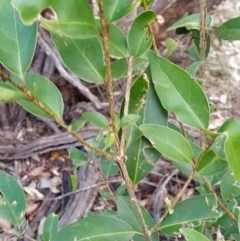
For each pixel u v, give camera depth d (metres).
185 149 0.29
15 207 0.37
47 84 0.26
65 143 0.85
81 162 0.51
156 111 0.34
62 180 0.82
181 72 0.28
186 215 0.32
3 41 0.23
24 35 0.23
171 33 0.85
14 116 0.94
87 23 0.23
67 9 0.22
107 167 0.53
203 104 0.28
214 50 1.00
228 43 1.00
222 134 0.25
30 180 0.84
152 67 0.29
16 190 0.37
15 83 0.22
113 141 0.26
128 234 0.32
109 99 0.25
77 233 0.31
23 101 0.27
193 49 0.43
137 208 0.30
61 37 0.28
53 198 0.80
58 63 0.89
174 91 0.28
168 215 0.32
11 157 0.87
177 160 0.29
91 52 0.29
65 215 0.74
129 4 0.24
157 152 0.35
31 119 0.94
